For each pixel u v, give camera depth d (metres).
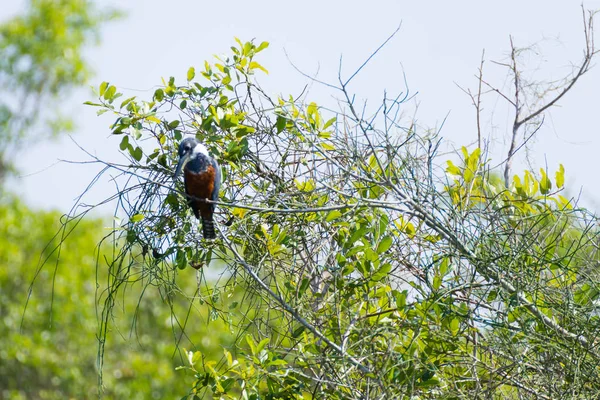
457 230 9.79
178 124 10.91
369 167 10.23
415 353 9.34
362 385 9.63
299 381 9.82
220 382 10.06
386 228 10.11
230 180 10.98
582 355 9.24
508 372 9.36
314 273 10.23
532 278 9.58
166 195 10.55
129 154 10.60
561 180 11.23
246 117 10.99
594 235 9.95
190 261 10.72
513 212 10.95
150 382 24.39
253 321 10.38
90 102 10.61
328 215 10.02
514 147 12.25
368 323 9.95
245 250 10.66
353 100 9.95
